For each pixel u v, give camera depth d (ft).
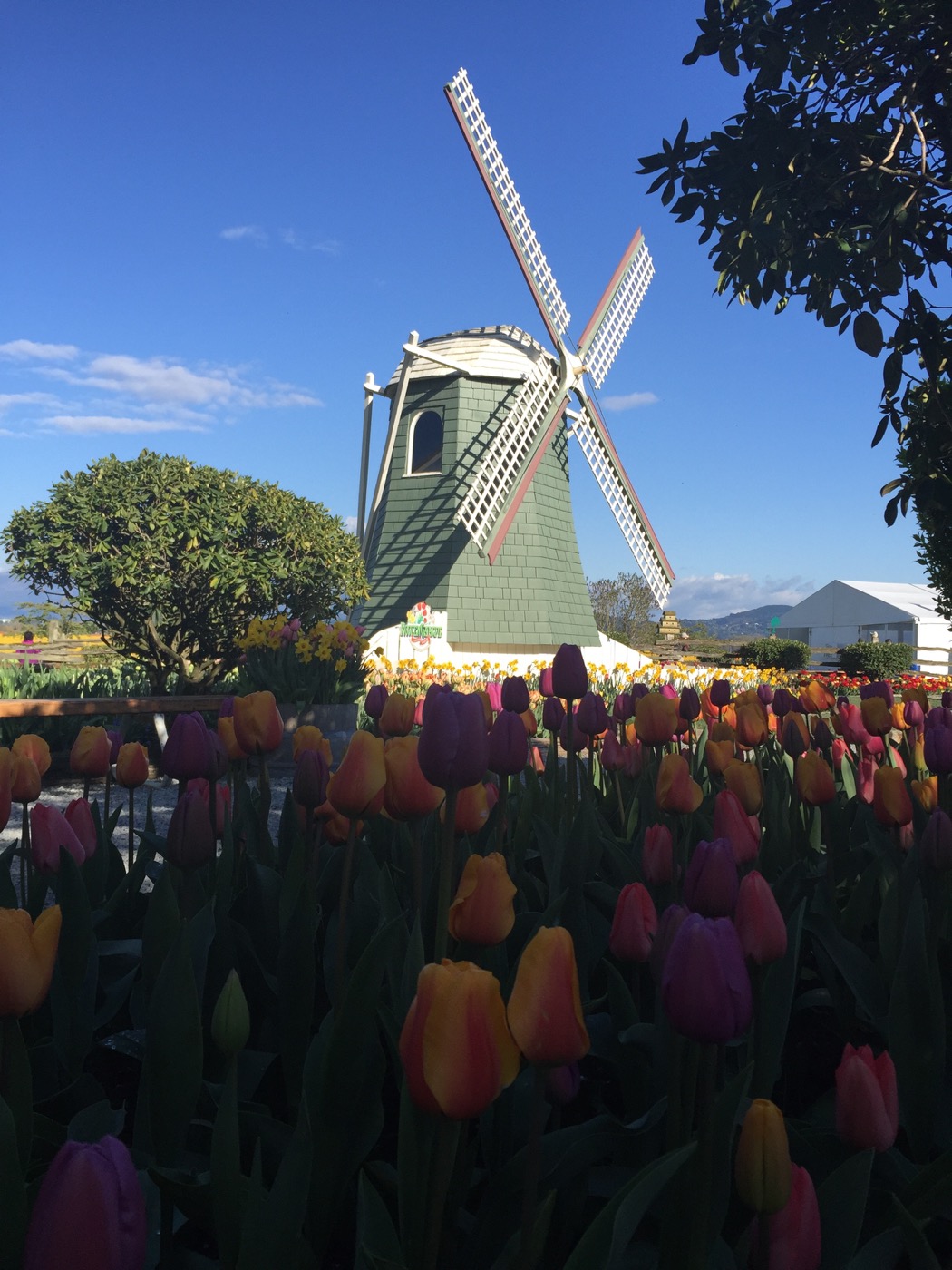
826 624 201.98
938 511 17.31
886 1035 5.97
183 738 6.54
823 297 17.03
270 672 31.99
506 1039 3.19
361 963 4.19
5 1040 4.05
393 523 86.33
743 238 16.49
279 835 7.93
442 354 87.15
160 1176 3.92
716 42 16.12
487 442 84.64
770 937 4.50
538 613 83.97
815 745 12.16
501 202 79.82
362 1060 4.24
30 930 3.84
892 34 15.90
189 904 5.99
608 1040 5.60
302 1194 3.27
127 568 37.91
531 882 7.97
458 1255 4.29
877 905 8.36
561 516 88.58
